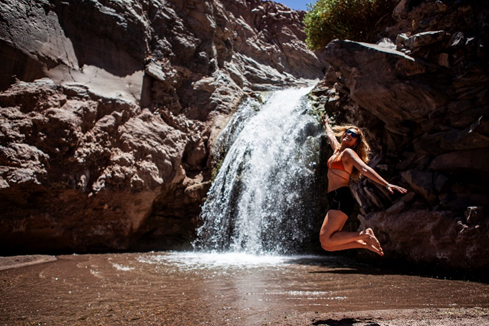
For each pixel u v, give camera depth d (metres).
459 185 6.99
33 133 8.93
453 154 7.14
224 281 5.76
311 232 10.27
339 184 3.62
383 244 8.00
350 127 3.87
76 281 5.70
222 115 13.61
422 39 7.34
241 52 18.17
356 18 11.74
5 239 8.58
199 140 12.84
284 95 14.10
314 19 12.49
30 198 8.80
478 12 7.11
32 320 3.63
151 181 10.73
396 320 3.18
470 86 6.99
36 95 9.25
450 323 2.98
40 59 9.71
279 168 11.23
